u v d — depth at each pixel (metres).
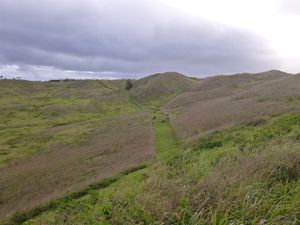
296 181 7.16
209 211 5.96
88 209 9.41
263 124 23.89
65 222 8.47
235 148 15.53
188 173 9.29
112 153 30.73
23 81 145.88
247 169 7.36
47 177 25.45
